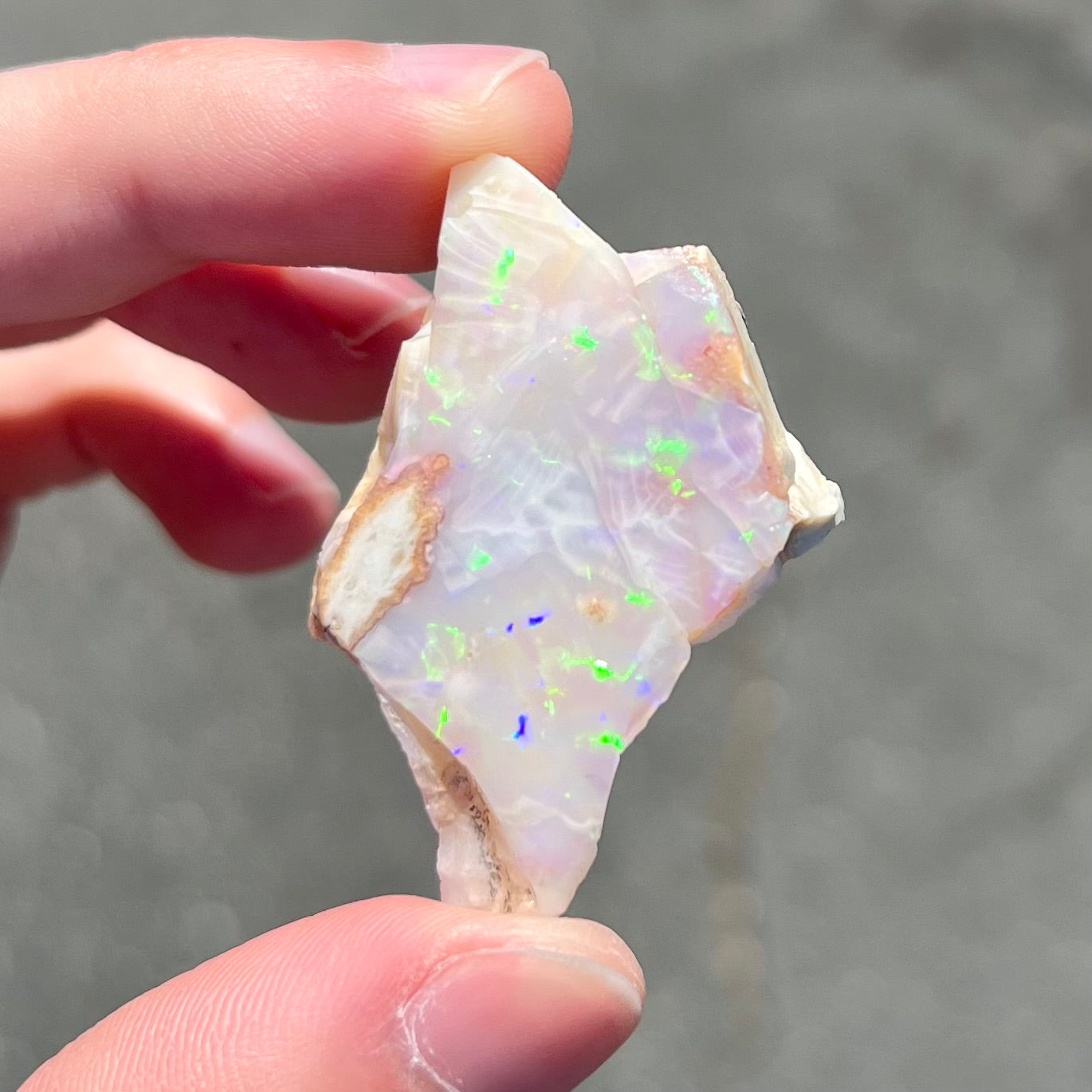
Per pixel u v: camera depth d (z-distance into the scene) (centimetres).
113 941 19
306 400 17
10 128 14
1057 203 23
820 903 19
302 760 20
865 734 20
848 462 22
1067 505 22
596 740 13
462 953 13
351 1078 13
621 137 24
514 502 13
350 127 14
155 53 15
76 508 22
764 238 23
